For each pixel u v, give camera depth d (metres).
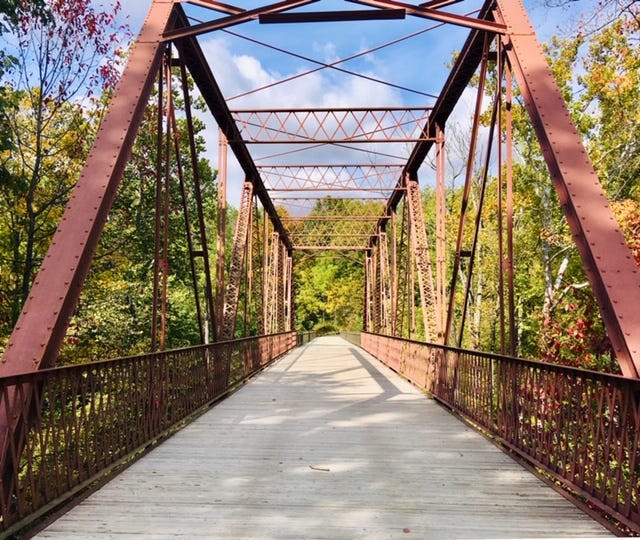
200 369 8.23
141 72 6.04
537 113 5.32
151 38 6.41
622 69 13.49
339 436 6.25
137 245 13.55
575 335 8.53
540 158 16.16
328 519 3.64
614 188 14.55
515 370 5.50
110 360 4.75
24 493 3.37
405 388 10.80
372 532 3.43
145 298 14.49
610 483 3.58
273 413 7.81
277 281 23.44
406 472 4.78
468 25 6.39
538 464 4.75
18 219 10.52
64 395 3.95
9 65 8.62
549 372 4.63
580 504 3.91
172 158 15.16
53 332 4.01
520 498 4.11
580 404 4.05
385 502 3.99
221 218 11.85
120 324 13.12
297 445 5.78
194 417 7.47
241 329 27.11
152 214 13.52
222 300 11.41
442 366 8.77
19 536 3.42
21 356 3.83
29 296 4.16
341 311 56.34
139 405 5.50
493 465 5.04
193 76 9.40
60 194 10.41
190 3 6.84
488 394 6.40
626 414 3.37
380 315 23.50
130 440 5.21
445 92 10.34
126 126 5.44
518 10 6.39
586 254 4.41
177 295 17.84
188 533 3.38
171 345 17.41
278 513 3.75
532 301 18.50
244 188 14.71
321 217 24.73
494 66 11.38
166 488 4.27
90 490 4.18
